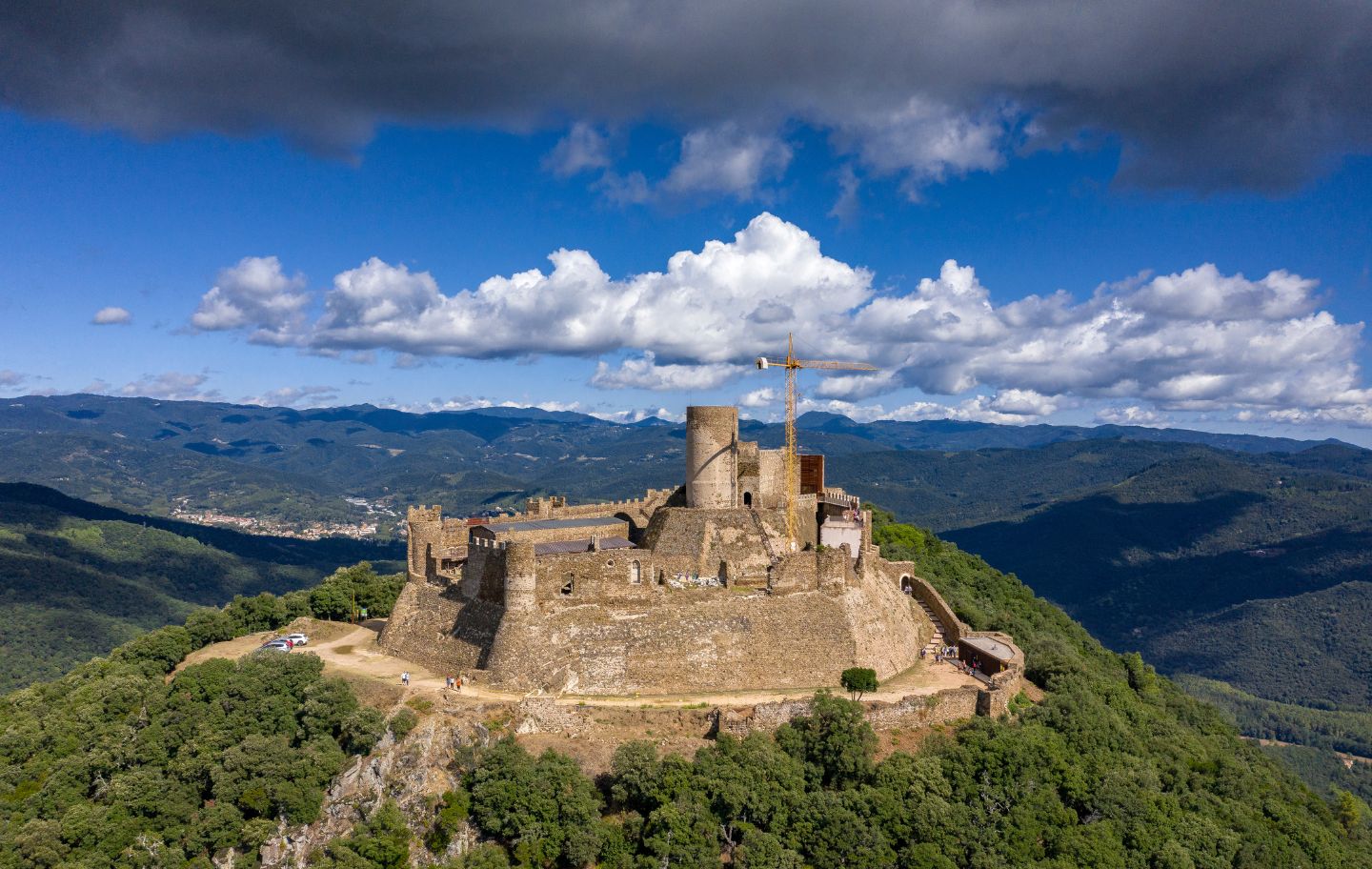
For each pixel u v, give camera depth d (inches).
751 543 5344.5
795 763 4055.1
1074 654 6210.6
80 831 3951.8
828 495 6688.0
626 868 3634.4
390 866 3649.1
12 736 4650.6
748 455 5802.2
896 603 5708.7
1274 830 5007.4
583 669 4554.6
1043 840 4084.6
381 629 6087.6
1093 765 4613.7
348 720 4210.1
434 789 3912.4
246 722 4436.5
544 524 5930.1
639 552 5172.2
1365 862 5378.9
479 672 4638.3
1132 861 4163.4
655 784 3833.7
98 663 5605.3
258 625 6259.8
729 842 3789.4
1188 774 5221.5
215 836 3890.3
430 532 5792.3
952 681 5044.3
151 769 4301.2
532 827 3695.9
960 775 4141.2
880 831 3850.9
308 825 3907.5
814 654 4825.3
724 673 4665.4
